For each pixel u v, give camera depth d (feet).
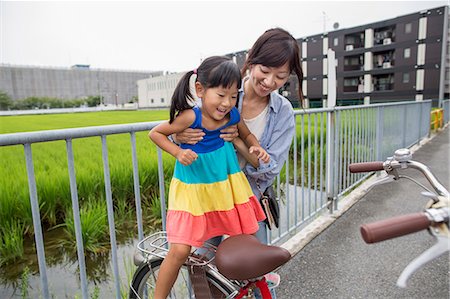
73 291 9.82
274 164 5.53
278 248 4.37
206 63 4.47
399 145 23.43
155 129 4.74
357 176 16.22
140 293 5.94
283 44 4.79
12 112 202.08
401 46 104.17
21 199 13.71
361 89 117.19
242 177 5.19
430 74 98.94
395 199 14.20
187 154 4.46
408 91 104.63
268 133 5.56
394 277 8.45
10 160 24.06
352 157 14.87
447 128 44.75
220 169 4.86
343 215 12.62
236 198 4.99
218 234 4.97
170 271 4.68
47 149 29.71
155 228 14.19
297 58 4.96
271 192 5.98
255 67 4.96
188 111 4.64
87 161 20.83
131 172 16.57
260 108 5.50
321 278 8.52
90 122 77.30
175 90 4.65
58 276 10.78
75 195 5.46
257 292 5.23
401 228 2.58
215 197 4.84
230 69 4.34
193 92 4.64
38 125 71.82
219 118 4.56
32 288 10.06
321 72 125.29
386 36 108.78
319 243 10.38
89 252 12.25
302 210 11.14
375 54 112.47
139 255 5.99
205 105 4.51
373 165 4.62
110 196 5.90
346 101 120.57
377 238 2.51
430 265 8.87
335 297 7.79
